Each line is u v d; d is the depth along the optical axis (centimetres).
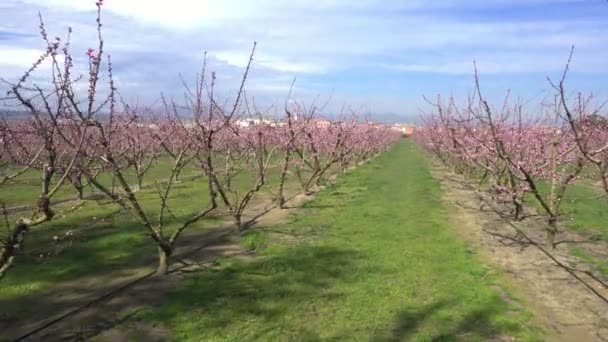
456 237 1073
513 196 1198
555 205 980
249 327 589
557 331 602
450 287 742
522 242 1035
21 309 630
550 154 1154
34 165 645
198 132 977
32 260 823
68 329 575
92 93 549
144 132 1691
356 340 561
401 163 3262
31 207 1232
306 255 899
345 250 942
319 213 1337
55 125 500
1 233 973
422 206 1466
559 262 885
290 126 1429
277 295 692
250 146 1474
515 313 649
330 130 2316
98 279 749
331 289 723
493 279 783
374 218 1272
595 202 1531
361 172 2536
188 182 1912
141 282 741
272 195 1642
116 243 945
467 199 1608
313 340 559
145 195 1566
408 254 923
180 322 597
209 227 1135
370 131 3142
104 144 654
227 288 716
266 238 1038
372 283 754
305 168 2453
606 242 1045
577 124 874
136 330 575
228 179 1186
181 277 767
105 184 1788
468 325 609
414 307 662
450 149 2086
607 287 758
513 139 1257
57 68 511
